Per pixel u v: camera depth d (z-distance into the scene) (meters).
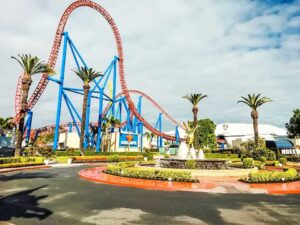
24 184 17.23
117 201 11.74
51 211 9.77
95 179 19.34
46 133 97.44
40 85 54.50
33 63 40.88
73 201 11.70
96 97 69.12
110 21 73.31
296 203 11.55
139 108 91.12
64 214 9.33
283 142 68.38
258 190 14.74
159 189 15.45
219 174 22.38
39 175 23.22
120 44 75.06
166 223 8.32
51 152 51.19
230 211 9.98
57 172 26.42
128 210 10.03
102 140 79.62
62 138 96.94
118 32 74.69
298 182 18.36
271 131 160.12
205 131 102.00
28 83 40.66
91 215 9.24
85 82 56.66
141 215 9.30
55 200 11.91
